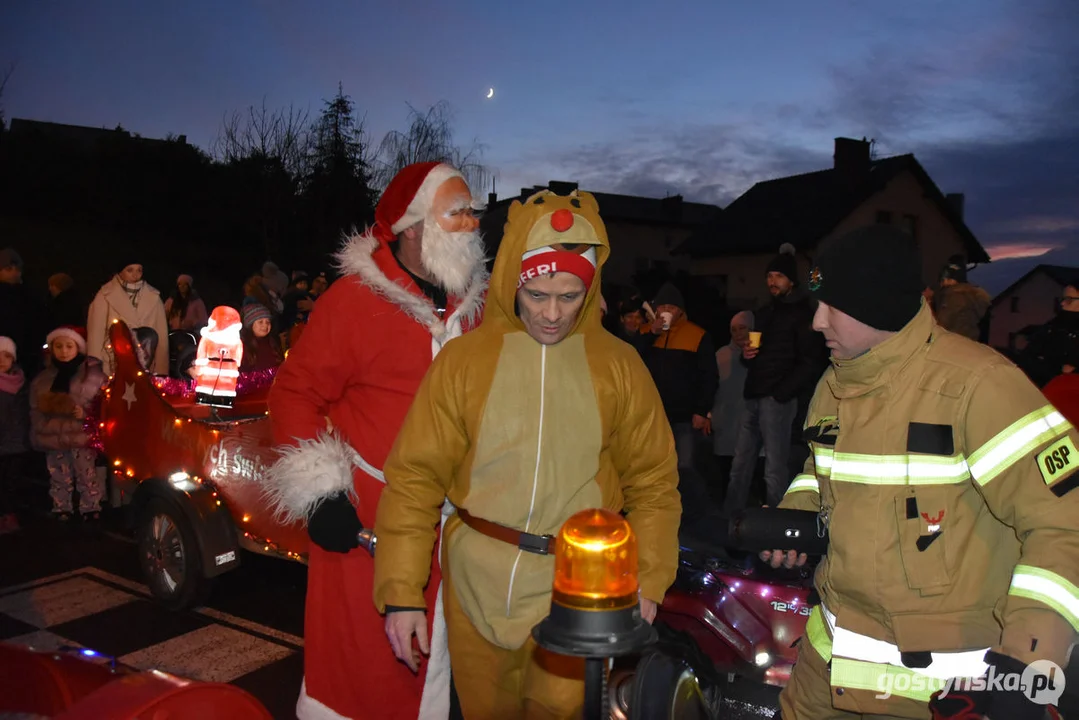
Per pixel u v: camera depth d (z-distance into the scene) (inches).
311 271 1071.0
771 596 154.9
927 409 78.5
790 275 274.1
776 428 276.1
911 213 1237.7
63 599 212.1
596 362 95.1
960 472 77.7
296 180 1099.3
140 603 209.9
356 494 108.9
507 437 92.8
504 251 93.8
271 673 175.3
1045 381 230.7
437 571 109.8
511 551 93.2
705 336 278.1
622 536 60.1
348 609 109.0
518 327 96.7
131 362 213.3
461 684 99.1
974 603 77.3
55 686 84.4
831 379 88.4
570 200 92.7
